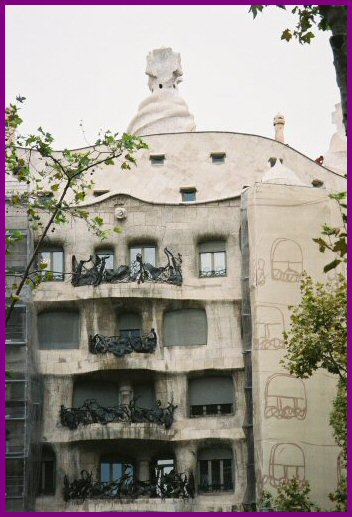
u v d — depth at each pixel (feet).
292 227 155.12
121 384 155.02
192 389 155.43
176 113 193.06
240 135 185.16
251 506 144.77
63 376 154.51
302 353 119.65
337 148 204.64
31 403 147.74
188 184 182.39
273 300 150.71
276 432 143.95
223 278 158.81
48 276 105.09
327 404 147.02
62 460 150.51
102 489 147.74
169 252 159.94
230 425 150.92
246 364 151.74
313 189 157.58
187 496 147.43
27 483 143.23
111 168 183.62
